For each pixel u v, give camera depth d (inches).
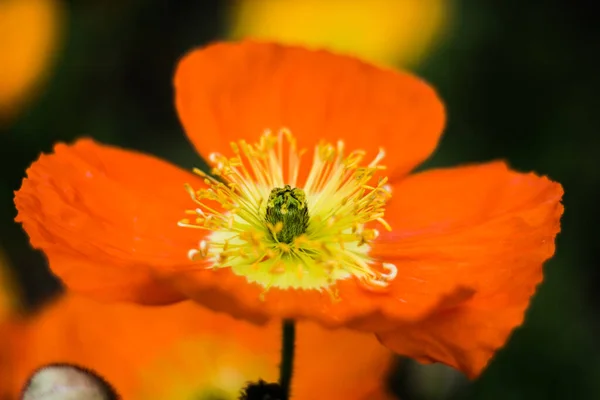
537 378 15.4
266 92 13.0
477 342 11.3
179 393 13.4
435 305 11.2
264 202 12.6
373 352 13.4
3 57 16.6
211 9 18.0
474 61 16.8
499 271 11.7
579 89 16.9
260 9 16.7
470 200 12.4
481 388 15.3
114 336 13.4
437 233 12.3
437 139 12.9
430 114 12.9
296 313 11.1
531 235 11.8
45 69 16.8
